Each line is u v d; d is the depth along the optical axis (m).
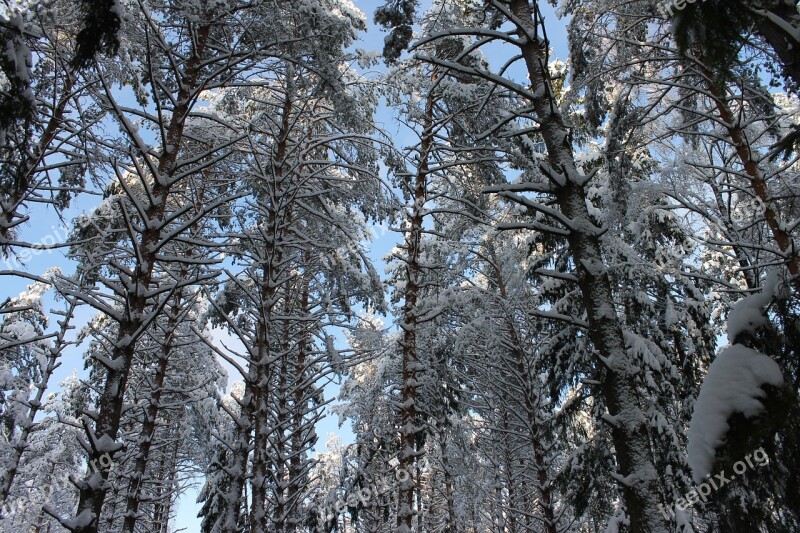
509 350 12.20
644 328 10.90
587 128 11.61
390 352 14.38
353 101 10.42
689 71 9.23
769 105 9.24
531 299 12.85
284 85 12.05
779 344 2.90
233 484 7.66
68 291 5.79
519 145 10.46
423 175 11.80
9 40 5.40
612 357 4.22
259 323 8.73
